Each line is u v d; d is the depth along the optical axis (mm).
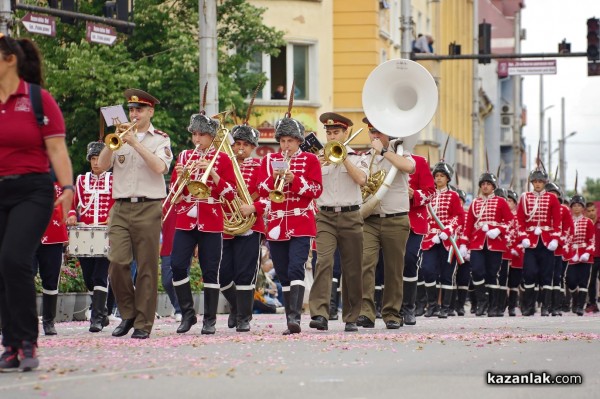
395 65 22828
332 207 21672
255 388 13023
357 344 18625
